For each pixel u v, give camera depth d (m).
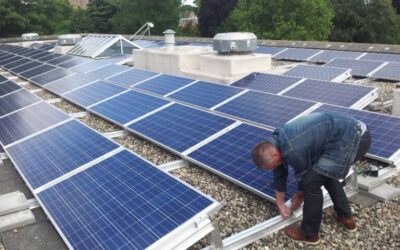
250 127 7.42
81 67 17.64
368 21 56.34
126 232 4.39
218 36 14.55
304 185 4.69
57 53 23.84
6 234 5.17
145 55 17.67
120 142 8.83
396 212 5.54
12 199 5.70
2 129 9.21
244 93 10.02
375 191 5.95
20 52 27.94
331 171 4.49
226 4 64.94
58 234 5.09
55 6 62.31
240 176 6.07
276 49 22.11
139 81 12.98
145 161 5.96
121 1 68.94
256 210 5.75
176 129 8.15
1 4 53.28
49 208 5.23
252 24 50.59
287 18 48.03
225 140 7.18
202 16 68.06
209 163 6.61
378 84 13.84
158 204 4.78
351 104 9.47
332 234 5.11
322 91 10.59
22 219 5.35
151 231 4.30
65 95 12.81
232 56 14.35
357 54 18.59
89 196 5.32
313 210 4.71
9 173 7.21
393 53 18.69
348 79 14.64
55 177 6.07
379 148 6.66
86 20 71.69
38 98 11.48
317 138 4.46
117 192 5.27
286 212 5.09
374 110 10.58
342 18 57.66
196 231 4.33
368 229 5.18
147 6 66.94
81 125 8.16
